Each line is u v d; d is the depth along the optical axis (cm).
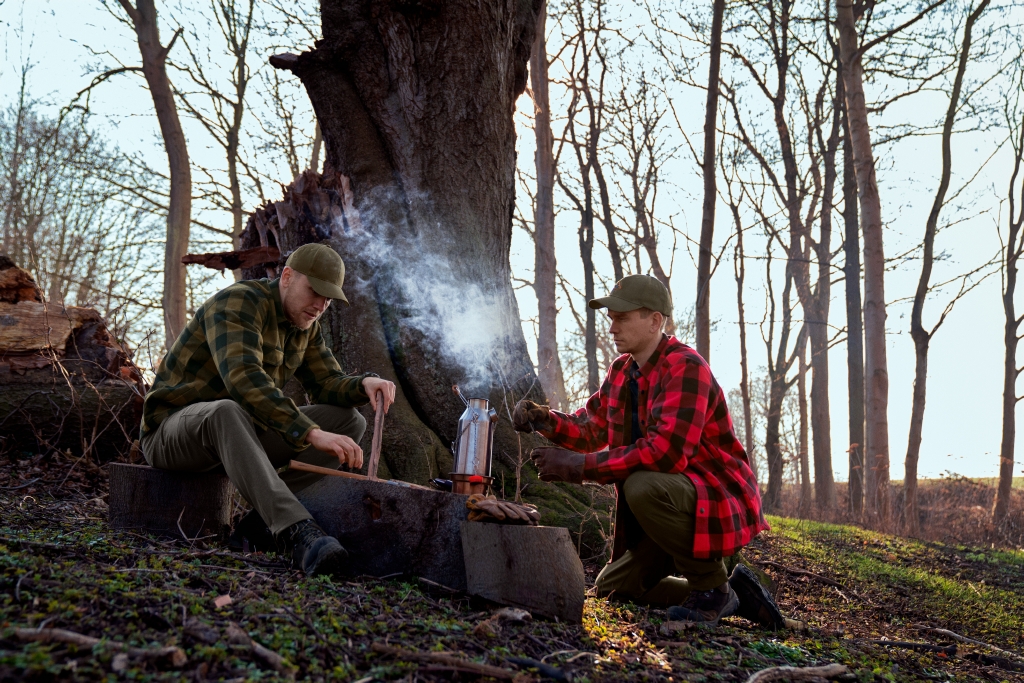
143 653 167
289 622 206
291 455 329
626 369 341
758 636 324
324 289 312
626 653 253
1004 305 1499
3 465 477
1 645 164
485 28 519
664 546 315
